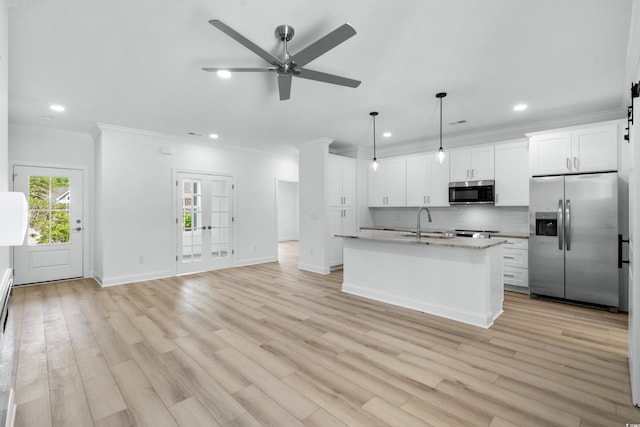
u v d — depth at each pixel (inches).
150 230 205.5
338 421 68.9
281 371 89.6
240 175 254.2
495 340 109.3
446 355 98.5
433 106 154.8
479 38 94.3
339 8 79.9
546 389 80.2
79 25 86.0
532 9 80.5
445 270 132.3
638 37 87.3
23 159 184.4
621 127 139.6
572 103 150.4
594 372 88.2
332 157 231.5
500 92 136.9
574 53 102.8
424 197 223.9
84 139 205.0
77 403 75.6
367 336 113.0
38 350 102.7
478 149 197.5
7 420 58.0
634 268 75.6
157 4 77.7
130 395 78.7
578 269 146.6
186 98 142.9
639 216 75.9
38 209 190.4
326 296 164.1
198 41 95.1
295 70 91.3
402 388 81.0
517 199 182.1
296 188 470.0
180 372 89.3
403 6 79.4
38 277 191.5
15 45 95.9
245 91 135.0
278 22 85.5
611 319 129.6
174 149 217.0
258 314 136.6
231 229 248.1
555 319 129.6
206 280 201.9
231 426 67.7
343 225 239.0
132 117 171.9
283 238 456.8
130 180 197.3
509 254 176.1
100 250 192.5
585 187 144.7
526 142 179.0
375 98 144.1
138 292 172.9
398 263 148.8
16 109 156.3
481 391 79.5
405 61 108.6
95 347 105.0
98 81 123.0
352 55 104.6
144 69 113.1
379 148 257.8
